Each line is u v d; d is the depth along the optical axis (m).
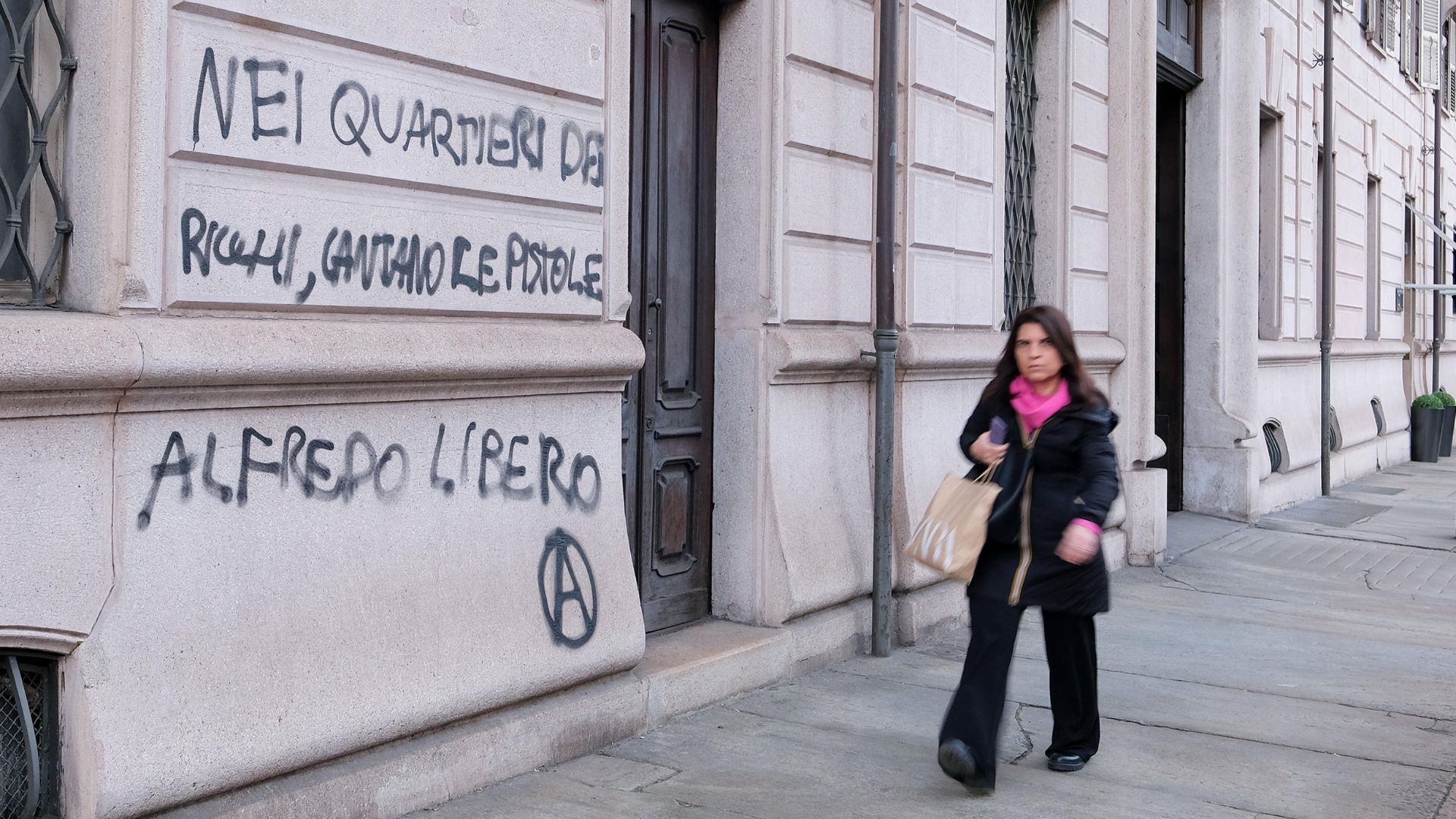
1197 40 12.12
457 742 4.26
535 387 4.64
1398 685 6.34
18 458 3.14
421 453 4.22
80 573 3.27
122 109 3.41
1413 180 22.22
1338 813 4.48
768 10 6.03
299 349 3.71
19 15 3.43
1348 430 17.19
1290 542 11.16
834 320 6.55
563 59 4.80
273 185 3.79
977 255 7.91
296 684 3.73
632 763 4.74
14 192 3.42
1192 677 6.41
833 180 6.53
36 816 3.30
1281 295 14.46
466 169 4.40
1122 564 9.73
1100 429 4.37
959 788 4.59
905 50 6.96
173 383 3.42
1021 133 9.14
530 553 4.62
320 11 3.88
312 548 3.86
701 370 6.12
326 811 3.80
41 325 3.13
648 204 5.75
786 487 6.14
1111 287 10.02
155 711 3.38
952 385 7.42
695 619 6.14
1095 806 4.46
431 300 4.29
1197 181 12.28
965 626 7.38
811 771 4.73
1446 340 24.98
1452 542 11.31
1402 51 21.27
